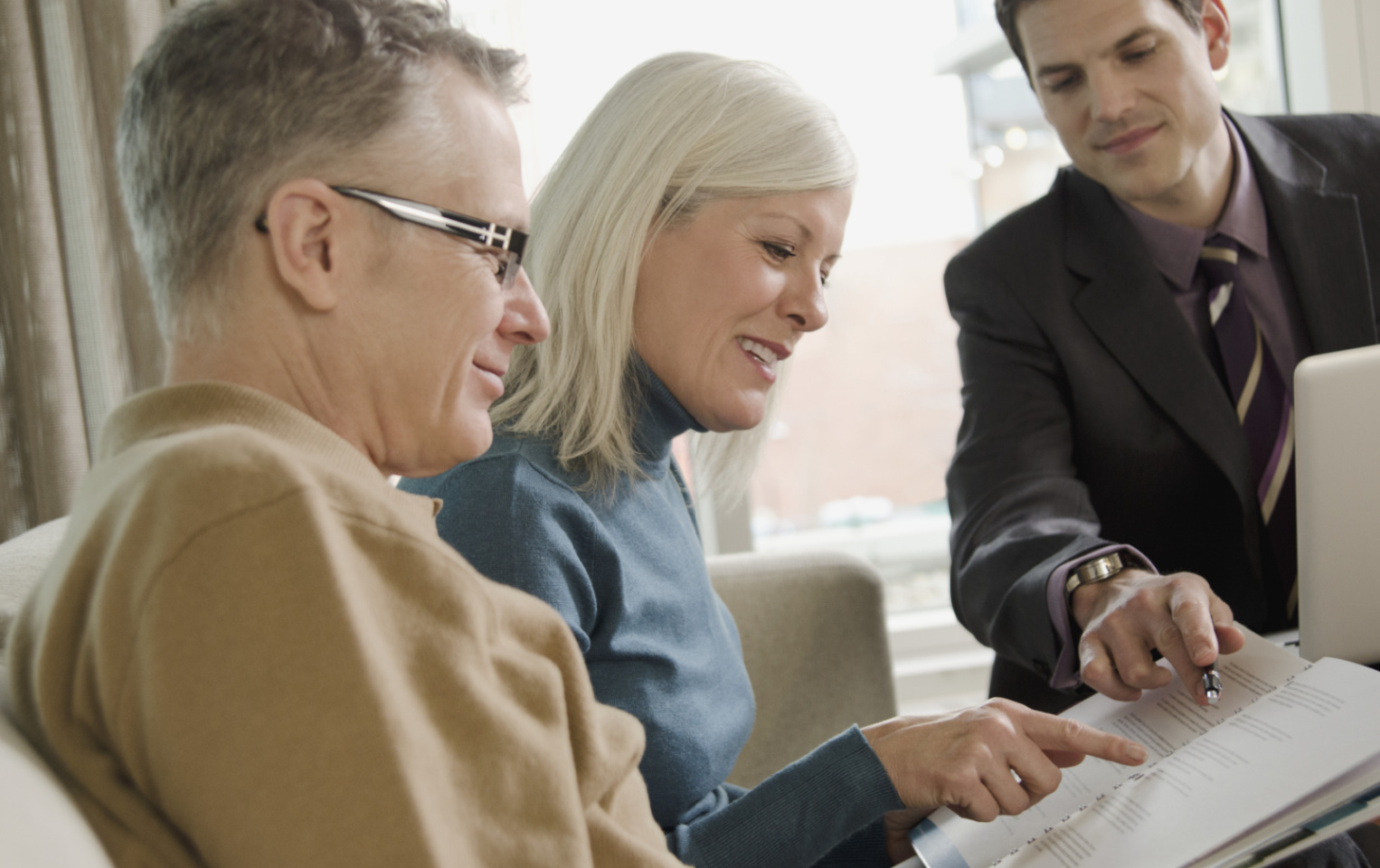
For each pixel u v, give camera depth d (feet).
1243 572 4.59
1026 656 3.71
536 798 1.66
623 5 6.80
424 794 1.47
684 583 3.27
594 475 3.05
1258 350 4.80
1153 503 4.76
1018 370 4.82
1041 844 2.47
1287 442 4.70
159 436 1.71
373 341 1.98
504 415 3.18
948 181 8.06
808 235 3.26
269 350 1.92
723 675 3.38
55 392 4.90
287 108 1.88
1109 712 3.04
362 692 1.44
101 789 1.48
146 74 1.94
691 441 4.37
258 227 1.88
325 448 1.81
